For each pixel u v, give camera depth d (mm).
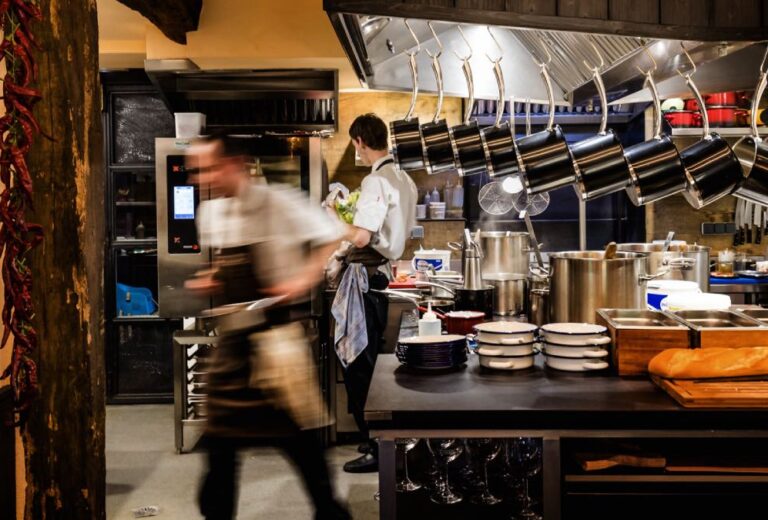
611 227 7047
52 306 1971
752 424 2016
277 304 2744
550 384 2305
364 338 4195
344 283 4234
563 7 2154
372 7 2172
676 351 2250
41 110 1922
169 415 5773
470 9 2164
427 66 3443
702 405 2004
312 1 5164
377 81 3398
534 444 2426
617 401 2098
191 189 5020
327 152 6566
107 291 6094
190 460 4668
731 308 2822
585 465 2145
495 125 2750
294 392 2793
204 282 2807
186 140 5027
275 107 5867
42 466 2008
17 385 1711
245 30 5172
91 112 1998
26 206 1942
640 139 6336
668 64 2660
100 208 2068
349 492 4016
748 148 2336
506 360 2506
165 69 5215
